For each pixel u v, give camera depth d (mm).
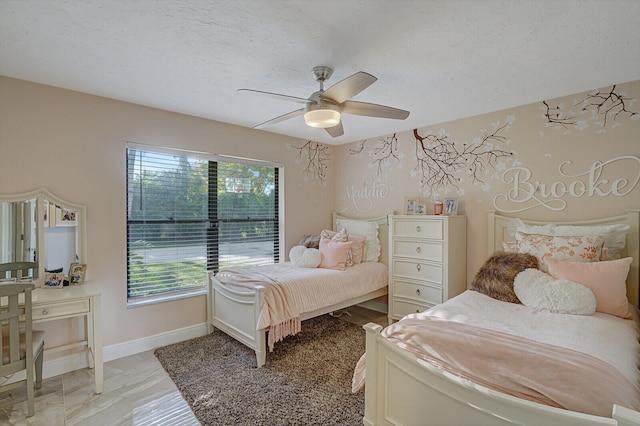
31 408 1971
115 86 2516
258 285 2717
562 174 2762
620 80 2412
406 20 1628
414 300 3412
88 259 2668
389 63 2123
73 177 2604
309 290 2938
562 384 1196
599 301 1998
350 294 3309
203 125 3355
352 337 3266
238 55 2012
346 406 2082
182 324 3195
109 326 2773
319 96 1968
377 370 1690
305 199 4348
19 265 2396
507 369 1318
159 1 1475
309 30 1725
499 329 1684
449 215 3273
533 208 2922
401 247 3531
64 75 2312
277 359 2750
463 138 3391
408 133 3877
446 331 1601
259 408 2062
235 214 3752
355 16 1593
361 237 3986
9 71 2244
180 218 3309
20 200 2383
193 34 1770
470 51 1960
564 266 2178
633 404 1117
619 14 1564
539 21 1632
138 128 2926
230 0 1465
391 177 4047
